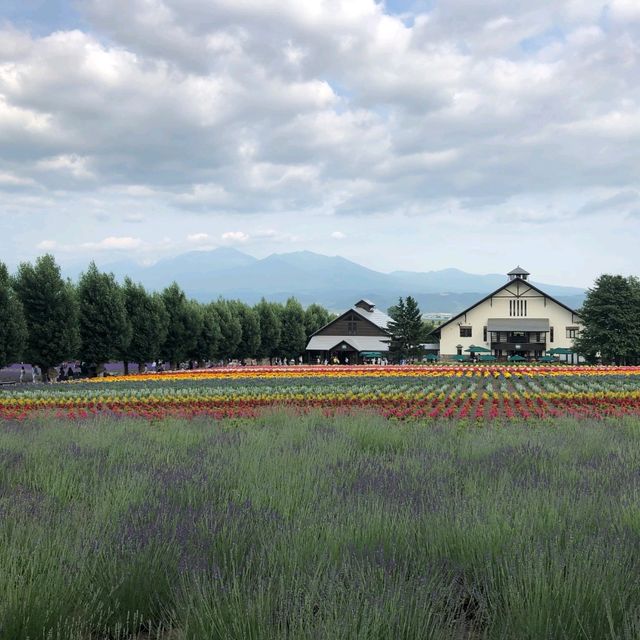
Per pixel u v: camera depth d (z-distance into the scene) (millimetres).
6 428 15797
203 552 5496
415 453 11172
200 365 76500
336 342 88938
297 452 11180
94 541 5551
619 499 7121
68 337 49656
